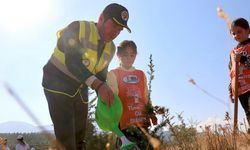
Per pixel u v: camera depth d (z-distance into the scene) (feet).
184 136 9.07
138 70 12.80
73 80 9.47
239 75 15.62
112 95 8.95
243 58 15.31
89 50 9.73
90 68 10.06
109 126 9.85
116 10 9.79
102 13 9.99
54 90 9.36
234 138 9.38
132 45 12.67
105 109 9.74
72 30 9.45
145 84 12.76
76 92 9.53
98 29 9.99
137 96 12.26
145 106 10.57
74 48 9.24
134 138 10.00
